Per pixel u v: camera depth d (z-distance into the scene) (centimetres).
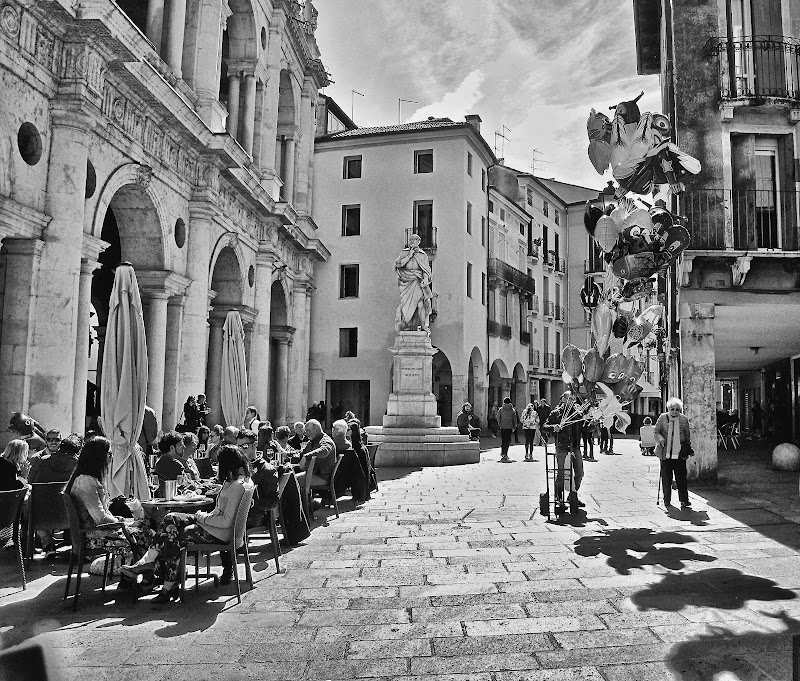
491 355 3847
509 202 4203
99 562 636
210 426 2145
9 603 594
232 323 1522
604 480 1478
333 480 1040
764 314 1431
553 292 4944
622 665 445
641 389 870
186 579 669
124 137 1365
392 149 3534
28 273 1090
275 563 725
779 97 1360
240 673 435
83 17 1116
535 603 583
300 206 3097
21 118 1061
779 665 442
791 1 1409
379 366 3428
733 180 1398
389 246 3491
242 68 2289
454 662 452
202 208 1784
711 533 872
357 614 557
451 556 759
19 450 769
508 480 1478
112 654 468
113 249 2005
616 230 834
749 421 3183
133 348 822
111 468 787
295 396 3023
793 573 674
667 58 1617
